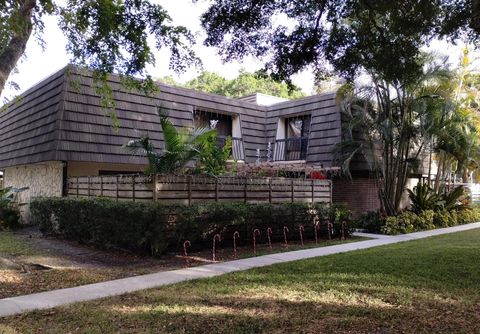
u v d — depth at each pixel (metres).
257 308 5.72
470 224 18.12
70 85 14.18
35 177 17.20
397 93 15.63
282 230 12.55
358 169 16.98
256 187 12.55
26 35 9.20
